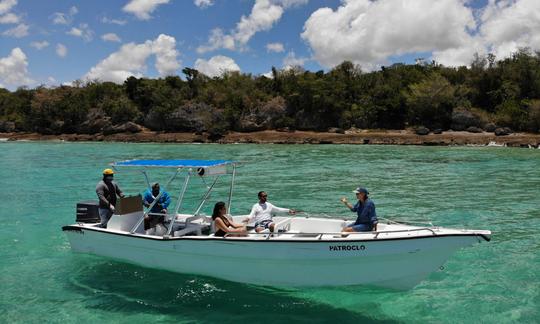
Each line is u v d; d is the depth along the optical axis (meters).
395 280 7.31
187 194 18.81
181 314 6.96
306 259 7.23
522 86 69.94
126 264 8.64
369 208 7.98
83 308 7.20
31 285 8.16
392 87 74.38
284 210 9.23
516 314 6.94
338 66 86.94
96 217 9.45
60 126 82.75
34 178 24.59
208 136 68.94
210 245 7.65
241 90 85.88
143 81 88.62
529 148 47.22
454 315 6.94
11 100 103.00
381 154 41.16
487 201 16.84
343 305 7.27
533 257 9.69
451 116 62.94
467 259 9.59
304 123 70.56
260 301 7.38
